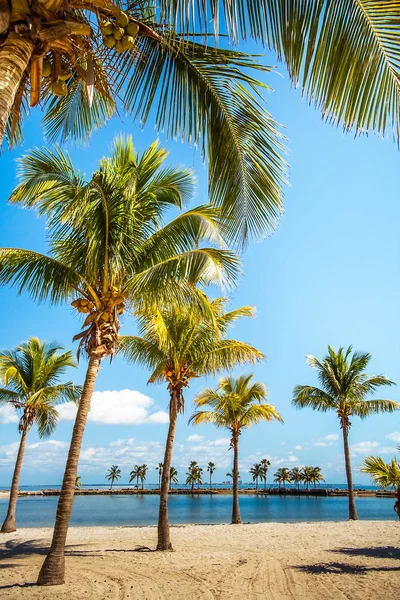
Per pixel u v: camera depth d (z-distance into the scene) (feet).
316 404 79.20
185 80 13.50
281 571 28.07
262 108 13.33
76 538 48.11
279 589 23.07
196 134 13.55
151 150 29.68
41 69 8.83
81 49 9.69
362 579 25.30
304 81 10.47
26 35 8.25
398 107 9.57
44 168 26.45
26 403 54.34
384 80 9.69
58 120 17.49
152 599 20.84
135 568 28.78
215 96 13.52
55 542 23.76
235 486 71.31
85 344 26.96
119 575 26.35
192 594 21.97
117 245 27.37
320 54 10.18
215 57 13.10
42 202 27.35
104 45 10.24
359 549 37.96
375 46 9.61
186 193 30.91
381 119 9.78
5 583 23.59
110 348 27.20
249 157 13.79
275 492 399.24
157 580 25.16
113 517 114.32
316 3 9.93
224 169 13.85
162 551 36.88
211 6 8.99
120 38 9.96
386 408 73.82
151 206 30.22
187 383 42.65
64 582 23.63
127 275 28.73
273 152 13.56
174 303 28.50
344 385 77.77
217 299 43.47
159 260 28.25
